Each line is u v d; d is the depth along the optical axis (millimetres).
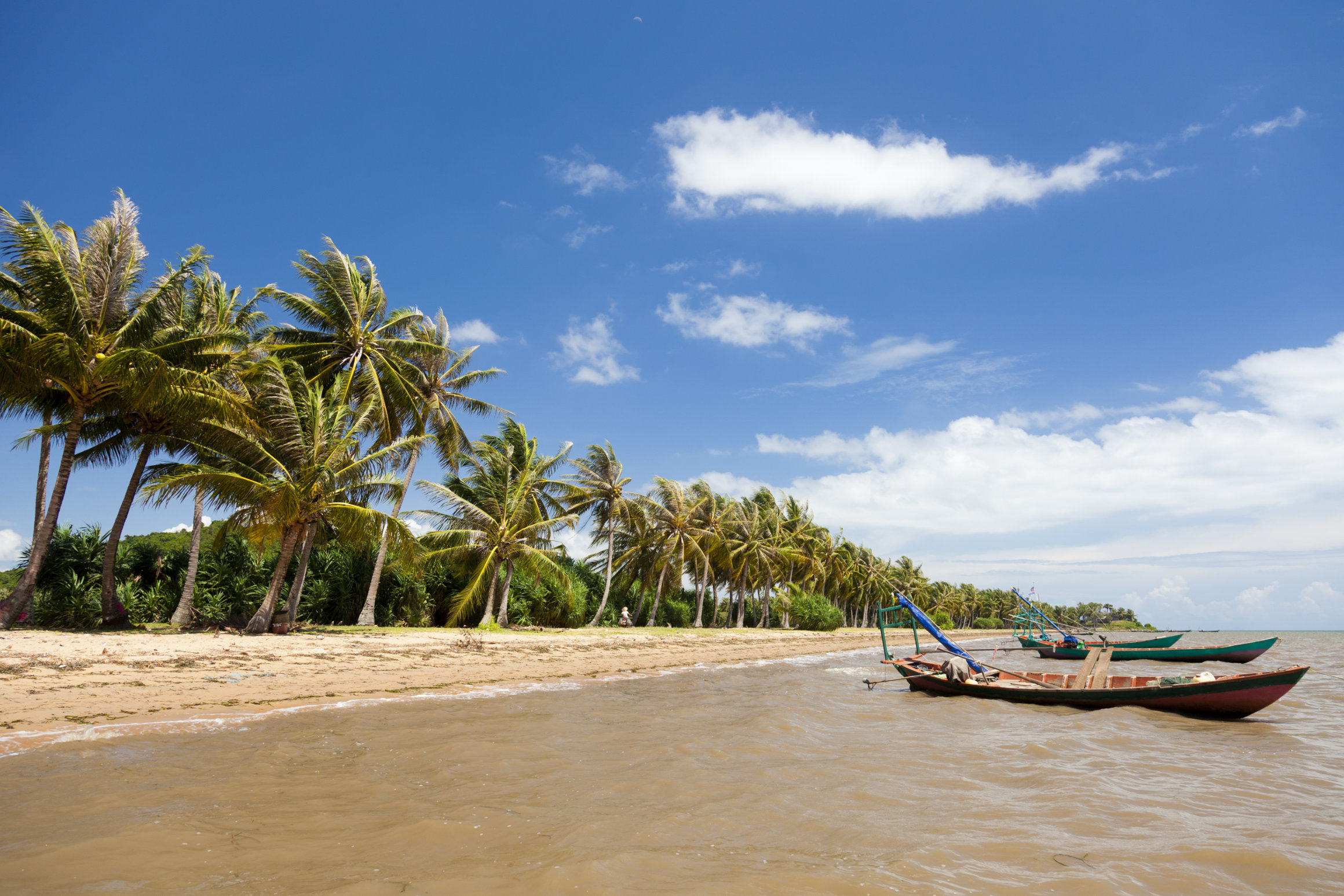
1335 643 69125
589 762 9234
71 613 21188
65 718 10547
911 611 19062
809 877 5312
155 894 4762
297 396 25141
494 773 8523
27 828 6047
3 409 20891
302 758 8984
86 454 22641
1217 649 29234
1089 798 7863
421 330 33938
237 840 5895
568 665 22688
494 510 34031
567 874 5215
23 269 19328
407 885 4996
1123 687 14562
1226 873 5574
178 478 20844
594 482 43531
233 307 26703
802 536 68125
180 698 12609
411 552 25266
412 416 31875
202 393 20406
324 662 18328
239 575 26406
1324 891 5270
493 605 34625
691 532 49562
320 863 5422
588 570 49656
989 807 7414
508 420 38656
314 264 28953
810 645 44375
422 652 22016
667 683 19797
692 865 5531
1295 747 11141
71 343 19000
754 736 11414
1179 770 9398
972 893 5082
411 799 7273
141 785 7457
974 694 16562
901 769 9281
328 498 23609
